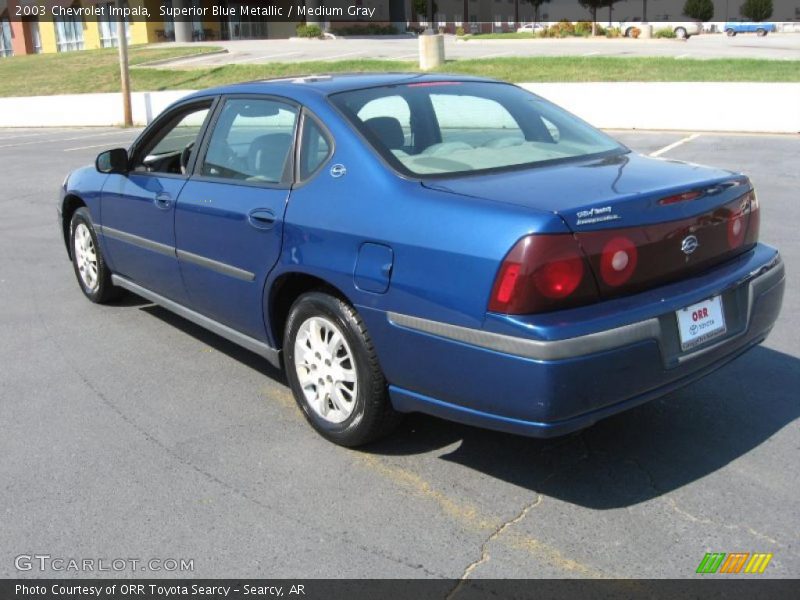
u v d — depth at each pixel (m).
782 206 8.87
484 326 2.97
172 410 4.25
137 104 22.91
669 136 15.42
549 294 2.90
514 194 3.15
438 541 3.04
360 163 3.56
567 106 17.55
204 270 4.41
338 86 4.05
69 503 3.36
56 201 10.93
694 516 3.15
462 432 3.90
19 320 5.82
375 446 3.78
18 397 4.46
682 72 20.42
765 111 15.67
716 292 3.30
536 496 3.33
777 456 3.58
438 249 3.10
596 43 38.16
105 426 4.07
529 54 29.50
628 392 3.04
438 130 4.01
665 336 3.12
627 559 2.90
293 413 4.19
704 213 3.32
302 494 3.39
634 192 3.15
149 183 4.89
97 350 5.17
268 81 4.39
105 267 5.83
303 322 3.79
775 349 4.82
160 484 3.49
